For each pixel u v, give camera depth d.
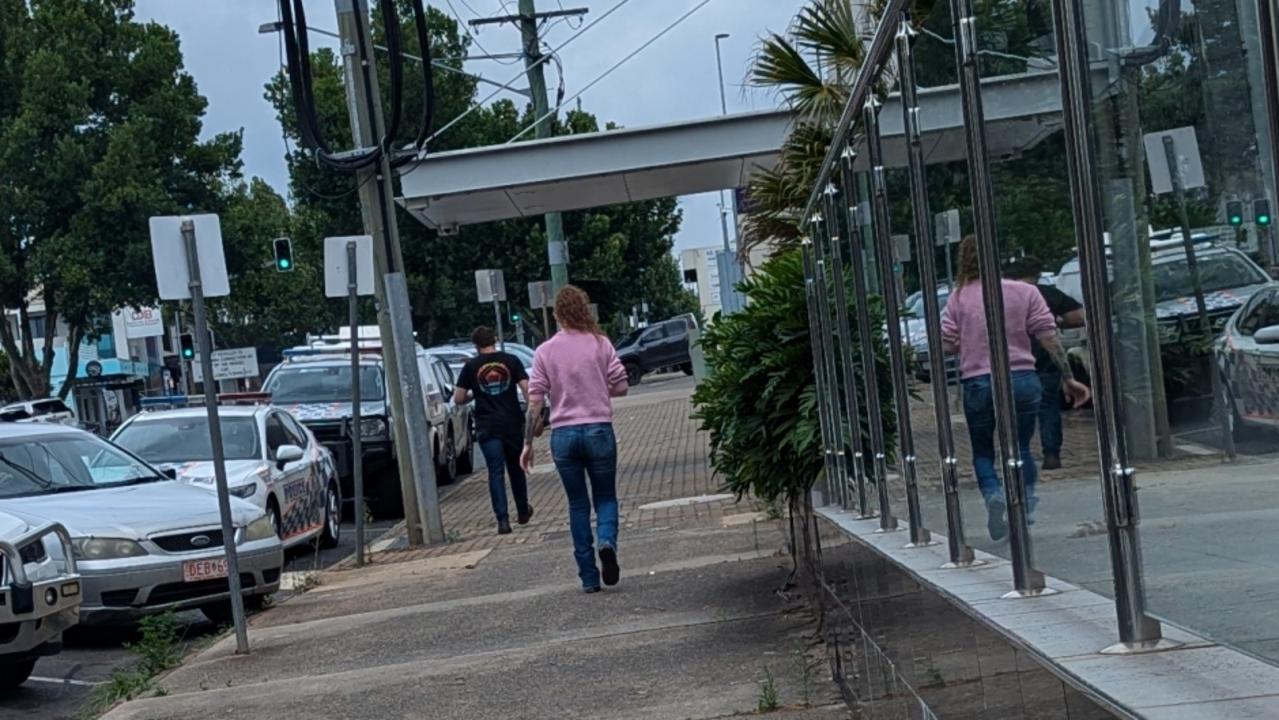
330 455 19.31
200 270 10.88
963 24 3.47
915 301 4.54
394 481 21.62
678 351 56.97
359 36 16.33
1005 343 3.48
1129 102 2.52
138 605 11.64
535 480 23.17
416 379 16.53
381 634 10.66
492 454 16.56
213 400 10.79
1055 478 3.25
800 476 8.93
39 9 48.28
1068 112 2.79
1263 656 2.27
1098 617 3.07
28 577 9.72
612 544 11.16
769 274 9.03
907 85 4.26
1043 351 3.21
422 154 17.86
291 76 16.20
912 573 4.46
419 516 16.47
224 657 10.45
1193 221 2.31
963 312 3.89
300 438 18.20
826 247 6.89
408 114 49.53
